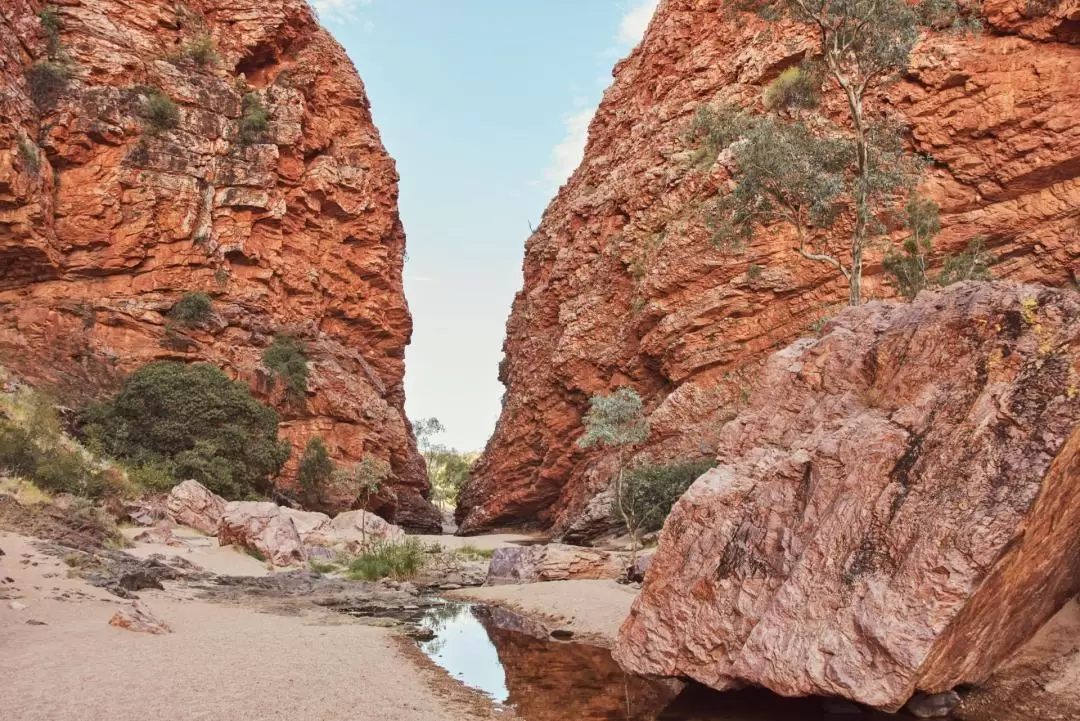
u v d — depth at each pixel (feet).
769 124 78.28
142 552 73.82
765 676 26.91
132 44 166.91
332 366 179.22
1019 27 112.78
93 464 98.43
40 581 48.91
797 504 29.73
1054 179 109.50
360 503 171.63
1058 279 107.55
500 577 80.48
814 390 32.65
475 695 32.27
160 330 152.56
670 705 30.71
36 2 156.56
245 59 192.44
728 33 153.28
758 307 126.72
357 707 28.35
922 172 90.43
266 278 174.09
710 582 30.40
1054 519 25.16
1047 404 24.43
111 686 28.66
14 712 24.88
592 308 163.32
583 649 43.73
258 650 37.78
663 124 160.97
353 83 217.56
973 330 27.53
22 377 127.85
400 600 65.77
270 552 85.51
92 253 150.92
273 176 177.06
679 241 136.15
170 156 162.91
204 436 135.44
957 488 25.03
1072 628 29.14
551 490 177.58
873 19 72.43
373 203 208.64
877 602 25.14
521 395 192.13
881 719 26.63
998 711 25.72
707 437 124.88
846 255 118.52
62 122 148.77
